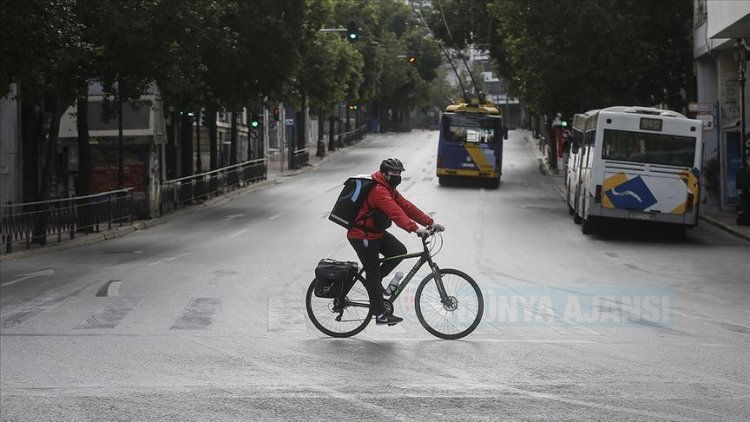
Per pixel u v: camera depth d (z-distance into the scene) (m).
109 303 42.16
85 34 75.62
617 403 23.05
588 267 57.91
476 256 63.53
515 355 29.45
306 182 166.62
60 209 79.88
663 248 71.00
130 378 26.20
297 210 110.06
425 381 25.64
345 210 31.80
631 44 118.94
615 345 31.36
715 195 113.69
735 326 35.97
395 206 31.25
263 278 51.62
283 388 24.84
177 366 27.86
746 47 97.81
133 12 77.31
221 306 41.12
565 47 118.81
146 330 34.69
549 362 28.31
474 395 23.94
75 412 22.39
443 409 22.47
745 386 24.97
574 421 21.34
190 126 130.00
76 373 26.89
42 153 95.25
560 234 81.38
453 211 104.56
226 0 105.25
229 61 117.50
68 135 110.06
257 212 109.12
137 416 22.03
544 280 51.16
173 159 141.25
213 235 82.25
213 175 134.12
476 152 145.88
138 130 108.12
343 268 32.66
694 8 117.50
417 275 52.34
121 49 84.12
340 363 28.19
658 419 21.55
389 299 32.38
